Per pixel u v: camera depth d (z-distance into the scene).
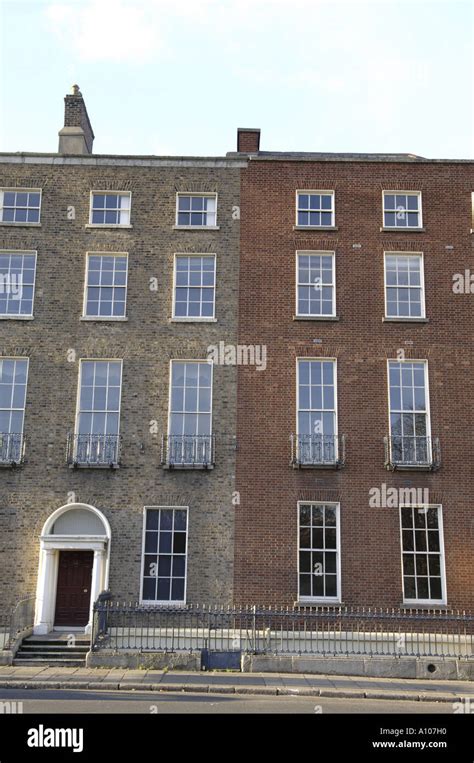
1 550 21.31
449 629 20.75
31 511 21.62
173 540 21.66
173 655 18.62
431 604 20.95
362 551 21.39
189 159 24.31
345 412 22.39
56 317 23.09
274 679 17.38
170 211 24.03
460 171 24.30
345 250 23.73
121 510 21.66
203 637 19.44
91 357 22.84
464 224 23.92
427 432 22.34
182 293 23.56
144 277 23.48
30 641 19.92
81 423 22.45
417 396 22.70
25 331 22.95
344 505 21.72
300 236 23.83
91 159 24.30
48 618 20.91
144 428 22.30
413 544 21.58
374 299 23.33
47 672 17.75
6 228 23.81
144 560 21.45
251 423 22.31
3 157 24.23
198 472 21.95
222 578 21.16
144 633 20.70
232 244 23.73
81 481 21.86
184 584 21.23
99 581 21.02
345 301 23.30
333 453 22.11
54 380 22.62
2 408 22.52
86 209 24.02
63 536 21.22
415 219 24.16
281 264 23.59
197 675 17.72
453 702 15.75
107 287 23.56
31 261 23.72
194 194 24.27
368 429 22.28
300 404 22.61
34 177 24.19
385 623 20.83
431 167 24.34
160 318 23.14
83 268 23.55
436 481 21.89
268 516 21.61
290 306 23.23
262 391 22.56
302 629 20.67
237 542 21.42
